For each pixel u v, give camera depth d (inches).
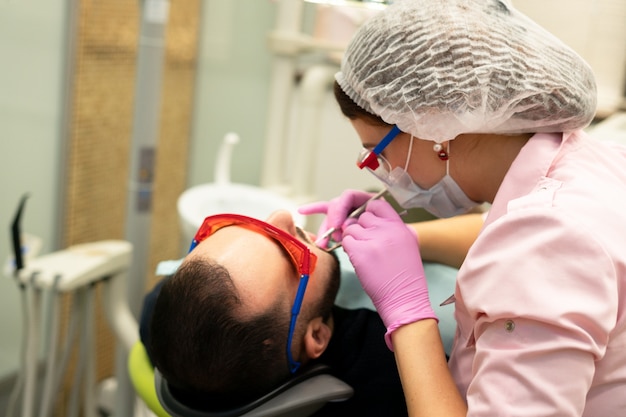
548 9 72.7
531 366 26.8
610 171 32.9
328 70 90.2
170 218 97.0
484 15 33.5
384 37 34.1
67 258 65.7
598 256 26.8
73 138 77.4
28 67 72.6
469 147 35.0
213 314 33.0
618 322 28.2
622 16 72.4
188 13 91.1
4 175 72.9
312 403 35.2
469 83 32.2
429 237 45.9
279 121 93.0
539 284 27.0
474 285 29.2
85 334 67.9
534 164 32.2
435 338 33.5
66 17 74.5
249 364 33.6
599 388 29.6
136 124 59.4
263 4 104.1
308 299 36.9
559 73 32.7
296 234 39.8
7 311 78.2
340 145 94.5
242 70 104.3
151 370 39.9
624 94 77.2
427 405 30.5
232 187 78.8
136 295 62.9
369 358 39.3
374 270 36.5
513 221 28.7
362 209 43.3
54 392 67.5
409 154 36.2
